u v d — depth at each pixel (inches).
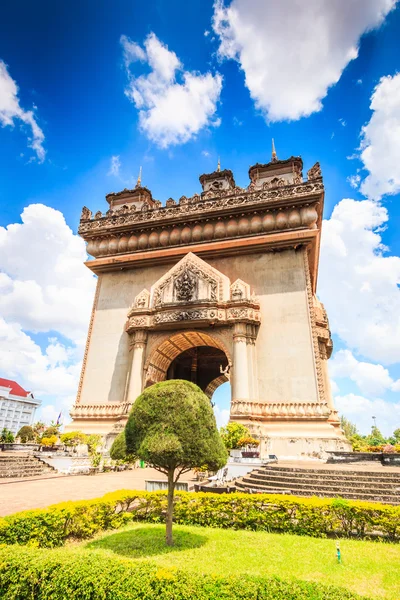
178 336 1088.2
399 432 2783.0
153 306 1103.0
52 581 197.5
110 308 1218.6
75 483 601.9
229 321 1002.1
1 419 3282.5
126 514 390.9
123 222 1268.5
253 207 1117.7
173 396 318.7
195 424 309.0
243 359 951.0
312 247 1135.0
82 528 332.2
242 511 390.3
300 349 966.4
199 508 401.7
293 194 1092.5
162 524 392.2
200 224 1189.1
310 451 842.8
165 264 1226.0
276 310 1030.4
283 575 251.8
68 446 932.6
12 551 221.1
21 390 3671.3
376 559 288.8
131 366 1052.5
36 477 685.9
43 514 304.8
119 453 322.7
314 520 367.2
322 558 289.1
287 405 915.4
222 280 1061.8
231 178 1432.1
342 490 449.7
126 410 986.1
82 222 1334.9
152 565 205.3
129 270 1263.5
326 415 879.1
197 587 182.4
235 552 297.6
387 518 354.3
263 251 1113.4
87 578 193.8
